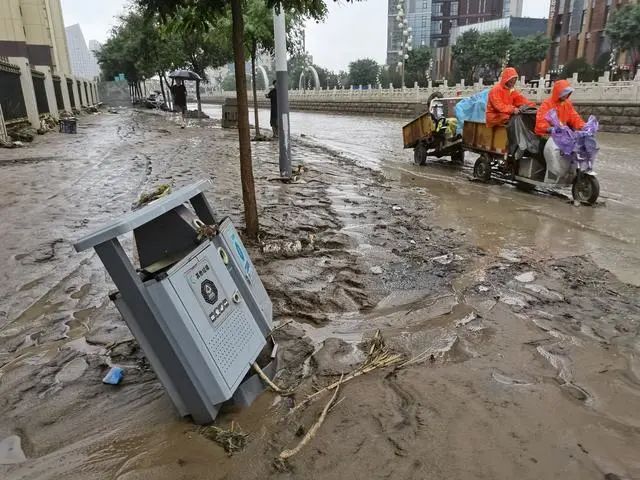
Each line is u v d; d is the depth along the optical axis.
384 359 3.41
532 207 8.43
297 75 80.94
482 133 10.81
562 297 4.54
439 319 4.09
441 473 2.36
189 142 17.55
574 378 3.20
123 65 51.72
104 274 5.14
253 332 2.98
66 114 28.33
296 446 2.56
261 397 2.99
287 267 5.25
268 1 5.48
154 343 2.54
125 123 27.94
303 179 10.49
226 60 31.47
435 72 72.56
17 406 3.00
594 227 7.12
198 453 2.54
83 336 3.88
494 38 53.84
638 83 21.91
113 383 3.21
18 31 29.64
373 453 2.50
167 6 5.15
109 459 2.54
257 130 18.34
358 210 7.94
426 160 14.16
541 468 2.39
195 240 2.80
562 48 62.56
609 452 2.51
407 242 6.26
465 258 5.67
